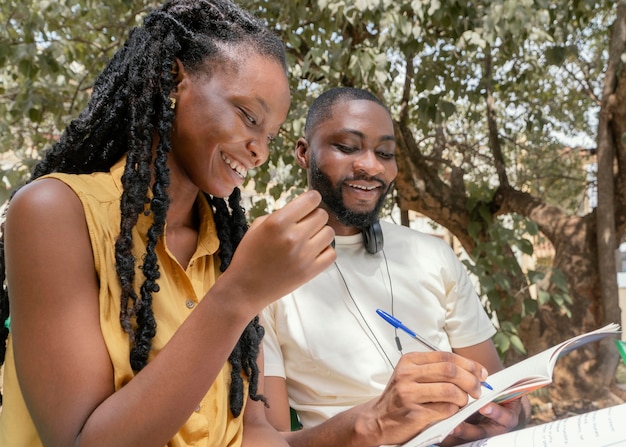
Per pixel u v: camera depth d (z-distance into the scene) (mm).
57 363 839
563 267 4176
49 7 3242
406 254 2020
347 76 3574
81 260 887
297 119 3240
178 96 991
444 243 2121
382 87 3357
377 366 1830
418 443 1133
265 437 1149
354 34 3822
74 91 3992
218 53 988
